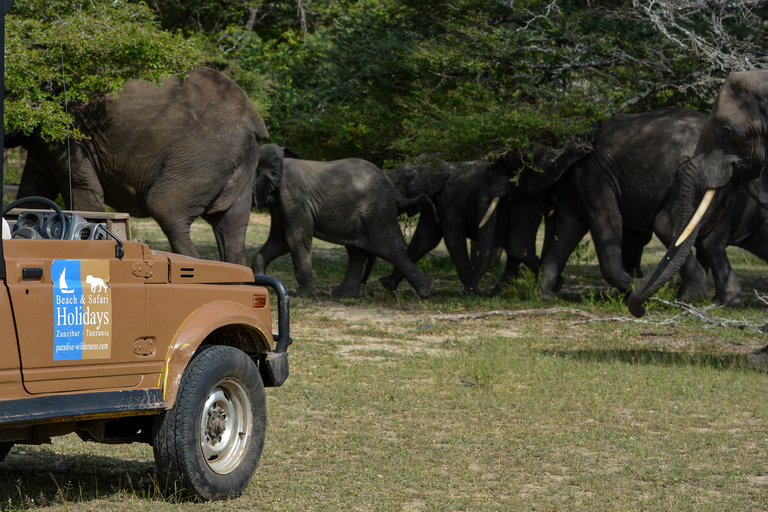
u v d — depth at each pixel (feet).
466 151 57.88
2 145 16.17
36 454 22.98
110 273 17.75
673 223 55.88
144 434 19.97
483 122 55.72
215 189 47.19
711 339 44.88
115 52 38.99
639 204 57.21
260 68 113.39
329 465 22.43
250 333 21.29
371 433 25.62
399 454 23.34
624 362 37.52
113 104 44.29
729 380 33.78
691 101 70.03
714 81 56.80
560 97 59.72
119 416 17.99
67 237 18.15
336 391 31.09
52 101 40.88
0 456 20.51
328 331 45.85
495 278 78.33
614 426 26.94
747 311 54.49
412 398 30.30
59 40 37.01
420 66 65.77
